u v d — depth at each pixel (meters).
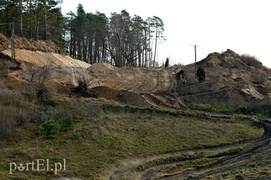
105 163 29.08
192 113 42.69
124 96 45.12
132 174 28.25
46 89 41.31
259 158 30.98
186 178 27.06
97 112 38.50
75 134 32.28
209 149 34.91
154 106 44.94
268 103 49.72
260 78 62.34
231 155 33.38
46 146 30.08
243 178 23.45
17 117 33.91
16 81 42.28
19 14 60.50
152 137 35.44
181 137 36.38
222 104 50.56
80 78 51.03
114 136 33.78
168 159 31.78
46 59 53.81
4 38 52.94
